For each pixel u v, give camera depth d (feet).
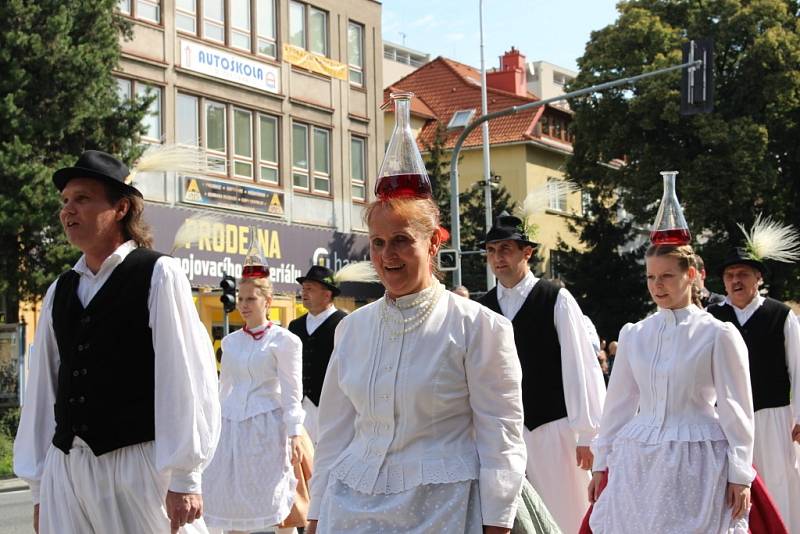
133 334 14.97
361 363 13.43
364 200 109.29
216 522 27.09
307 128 102.73
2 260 63.52
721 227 115.55
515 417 13.07
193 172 17.98
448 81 165.27
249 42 96.84
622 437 20.62
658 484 19.70
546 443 24.84
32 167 62.75
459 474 12.76
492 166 147.33
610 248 128.57
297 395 27.63
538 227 28.07
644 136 116.98
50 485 15.11
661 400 20.11
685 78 67.51
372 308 13.74
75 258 64.85
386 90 166.91
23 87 64.49
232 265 91.20
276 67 98.84
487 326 13.08
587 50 120.98
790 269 107.65
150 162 17.17
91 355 14.84
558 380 24.94
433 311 13.21
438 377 12.91
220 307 89.66
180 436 14.62
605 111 118.01
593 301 129.90
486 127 109.40
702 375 19.85
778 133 114.11
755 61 111.96
